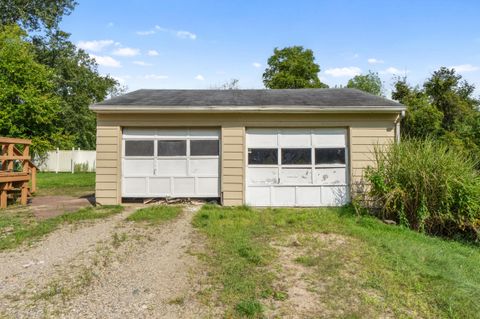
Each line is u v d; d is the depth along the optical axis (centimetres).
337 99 1016
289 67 3162
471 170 760
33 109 1573
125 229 655
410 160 762
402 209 757
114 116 941
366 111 916
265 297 369
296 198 951
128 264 465
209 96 1104
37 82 1655
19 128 1561
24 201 969
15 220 716
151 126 948
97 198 930
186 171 960
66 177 1897
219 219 746
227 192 941
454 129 1814
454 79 1952
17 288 383
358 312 340
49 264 460
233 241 571
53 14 2573
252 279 413
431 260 515
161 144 959
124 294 373
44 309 335
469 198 717
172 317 325
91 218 747
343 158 951
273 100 1008
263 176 952
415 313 347
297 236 615
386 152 832
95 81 3100
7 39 1688
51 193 1249
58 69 2619
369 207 845
